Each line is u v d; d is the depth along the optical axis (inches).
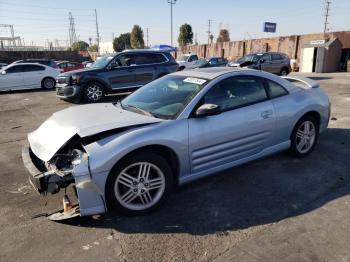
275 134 168.4
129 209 126.0
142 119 134.6
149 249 107.5
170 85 162.4
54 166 120.7
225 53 1425.9
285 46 1147.9
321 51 952.3
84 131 122.6
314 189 148.9
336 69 987.9
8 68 619.8
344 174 165.3
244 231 116.6
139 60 458.3
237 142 151.9
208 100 144.5
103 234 116.6
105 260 102.5
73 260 102.7
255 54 740.0
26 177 171.3
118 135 123.6
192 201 139.6
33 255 105.4
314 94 190.1
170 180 133.4
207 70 168.4
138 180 126.0
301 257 101.2
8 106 433.7
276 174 165.8
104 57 474.9
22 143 242.7
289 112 171.9
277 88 173.5
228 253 104.3
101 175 116.0
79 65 1065.5
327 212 128.0
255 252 104.3
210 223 122.5
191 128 135.5
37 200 143.1
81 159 115.2
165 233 116.6
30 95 560.1
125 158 121.3
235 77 157.6
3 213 132.6
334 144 214.2
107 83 436.5
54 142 125.0
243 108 154.3
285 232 115.0
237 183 156.2
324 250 104.4
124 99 172.9
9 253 106.6
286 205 134.7
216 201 139.3
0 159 203.8
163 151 134.1
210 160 144.9
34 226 122.3
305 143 187.6
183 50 1718.8
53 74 664.4
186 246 108.7
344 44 993.5
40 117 348.5
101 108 157.9
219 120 144.0
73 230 119.3
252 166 176.4
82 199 115.6
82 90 425.4
